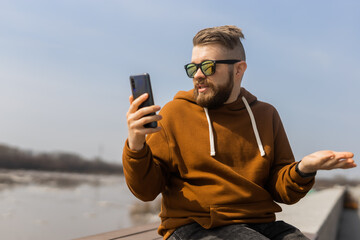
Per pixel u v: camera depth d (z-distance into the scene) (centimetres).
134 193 123
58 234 2978
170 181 136
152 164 119
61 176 10856
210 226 117
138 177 115
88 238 197
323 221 347
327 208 479
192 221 123
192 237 117
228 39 137
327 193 928
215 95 134
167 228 130
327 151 112
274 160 147
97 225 3312
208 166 129
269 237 125
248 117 144
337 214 719
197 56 138
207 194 125
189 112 140
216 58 135
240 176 127
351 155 107
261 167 136
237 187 127
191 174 129
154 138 133
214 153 130
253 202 129
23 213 4003
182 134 134
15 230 3136
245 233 113
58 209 4319
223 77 135
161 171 130
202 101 135
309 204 549
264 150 139
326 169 113
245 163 136
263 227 128
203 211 124
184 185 130
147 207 3678
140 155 112
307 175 120
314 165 113
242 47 146
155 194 126
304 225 320
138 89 110
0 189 6269
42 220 3612
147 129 105
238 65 141
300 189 124
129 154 112
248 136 140
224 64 136
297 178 123
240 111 143
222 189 125
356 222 927
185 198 127
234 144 136
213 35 136
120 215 3772
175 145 132
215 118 139
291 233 124
